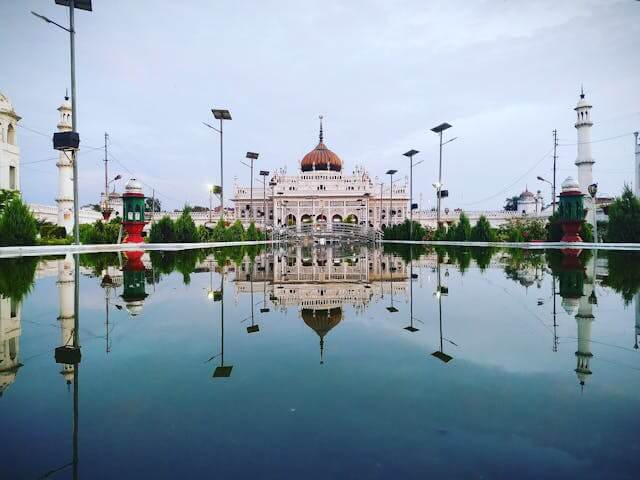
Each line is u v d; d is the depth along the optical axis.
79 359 3.61
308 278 10.30
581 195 25.33
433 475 1.86
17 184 37.84
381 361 3.50
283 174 74.19
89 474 1.89
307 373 3.23
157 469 1.93
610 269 10.77
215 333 4.54
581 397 2.70
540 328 4.61
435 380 3.04
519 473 1.88
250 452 2.09
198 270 11.85
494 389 2.85
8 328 4.77
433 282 8.93
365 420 2.42
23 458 2.03
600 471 1.89
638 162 40.41
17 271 10.66
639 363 3.39
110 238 26.16
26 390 2.90
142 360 3.58
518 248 23.31
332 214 69.88
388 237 48.81
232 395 2.80
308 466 1.94
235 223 37.50
